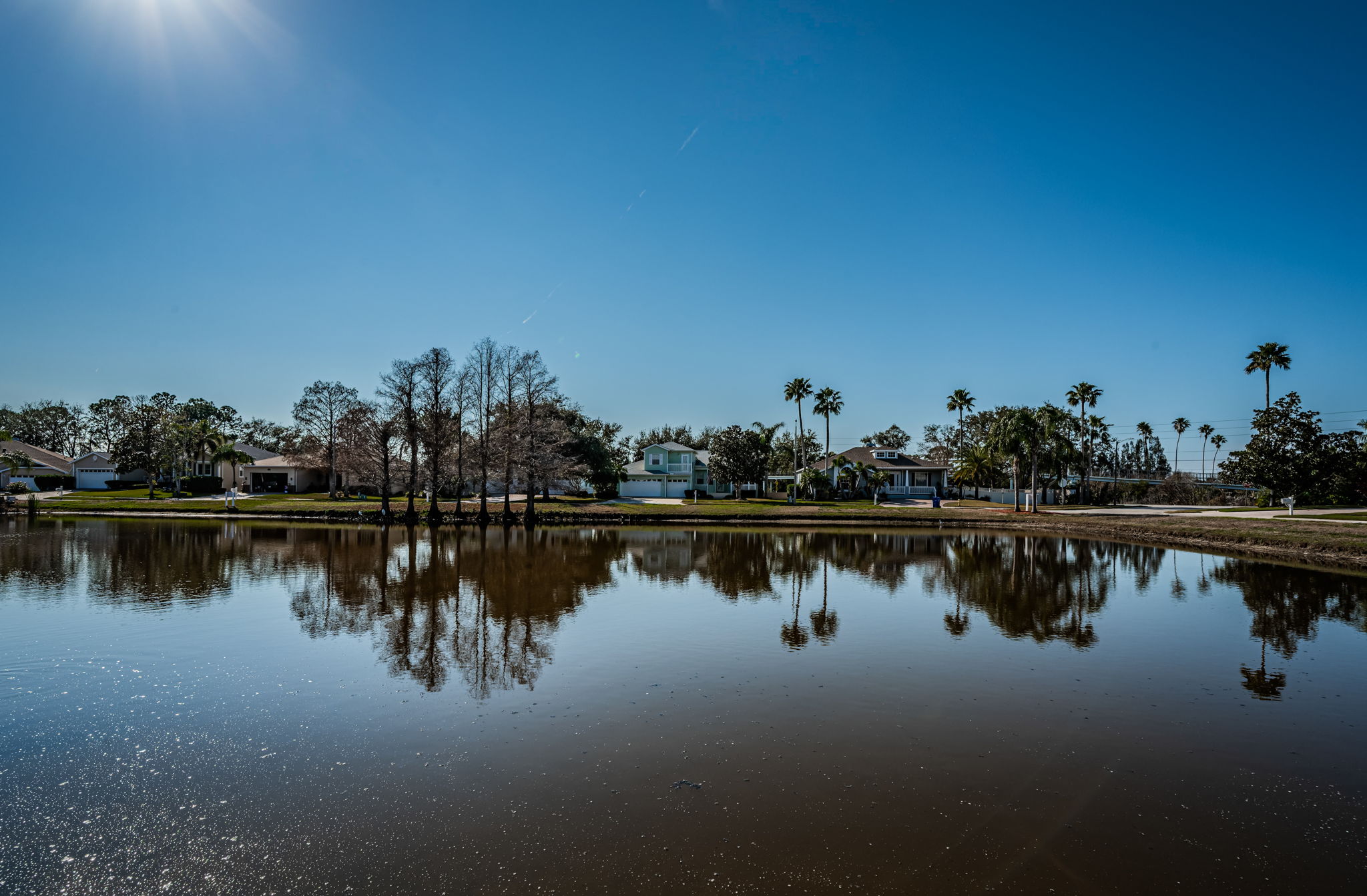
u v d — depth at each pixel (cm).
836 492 7975
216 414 11569
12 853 679
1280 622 1802
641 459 10056
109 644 1444
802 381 8212
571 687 1184
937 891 618
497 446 5041
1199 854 688
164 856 672
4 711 1058
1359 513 5038
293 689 1163
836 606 1953
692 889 615
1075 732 1013
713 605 1944
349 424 5381
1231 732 1023
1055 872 652
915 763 891
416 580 2303
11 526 4303
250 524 4672
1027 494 8569
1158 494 9025
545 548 3381
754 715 1060
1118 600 2120
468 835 705
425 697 1125
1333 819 765
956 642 1543
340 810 757
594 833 710
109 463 7750
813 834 712
